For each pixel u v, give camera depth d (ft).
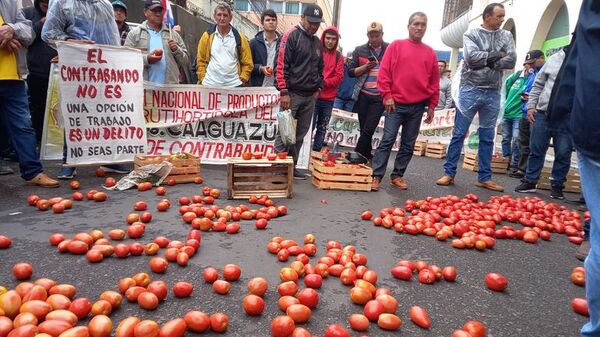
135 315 7.63
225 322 7.22
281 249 10.74
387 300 7.98
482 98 20.67
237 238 12.03
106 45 18.26
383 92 19.30
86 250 10.29
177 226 12.78
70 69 17.49
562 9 37.40
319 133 25.12
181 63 23.38
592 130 5.45
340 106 32.71
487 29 20.01
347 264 9.77
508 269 11.15
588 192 5.79
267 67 24.12
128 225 12.62
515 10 46.19
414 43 19.08
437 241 12.98
